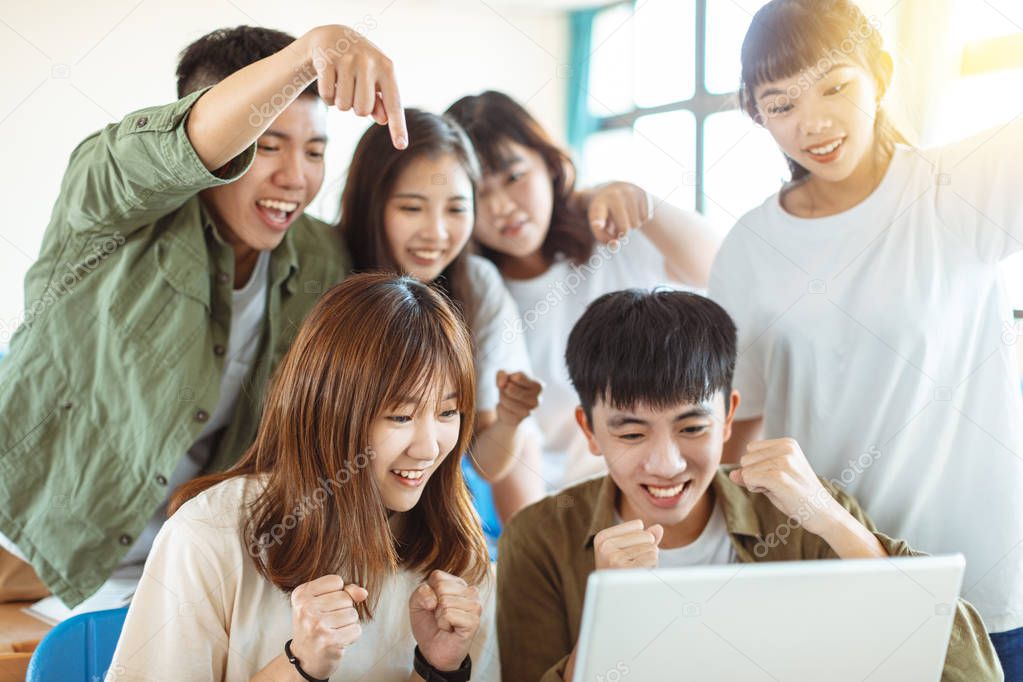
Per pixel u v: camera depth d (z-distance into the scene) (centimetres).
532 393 203
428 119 183
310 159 159
